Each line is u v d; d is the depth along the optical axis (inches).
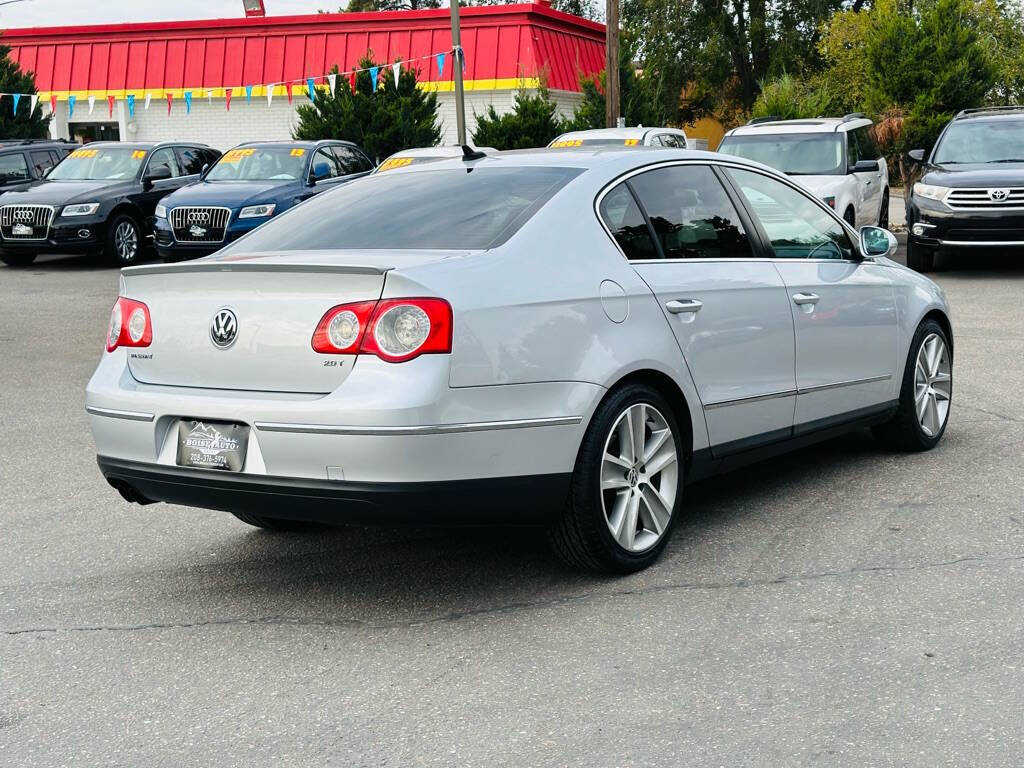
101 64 1289.4
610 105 952.9
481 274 166.7
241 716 140.6
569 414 171.2
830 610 166.4
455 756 128.0
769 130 698.2
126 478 180.7
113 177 799.1
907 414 252.1
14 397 354.3
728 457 204.4
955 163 613.0
